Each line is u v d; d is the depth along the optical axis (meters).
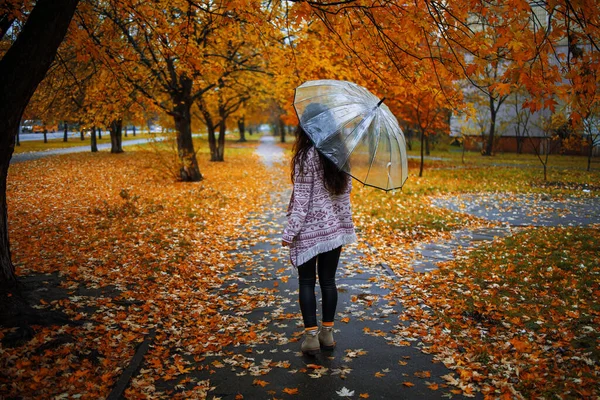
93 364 3.38
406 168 3.55
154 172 19.28
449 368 3.30
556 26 3.74
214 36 9.20
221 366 3.40
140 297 4.90
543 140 34.03
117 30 7.66
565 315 4.11
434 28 4.45
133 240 7.65
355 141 3.20
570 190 14.56
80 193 13.65
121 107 10.62
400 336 3.89
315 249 3.32
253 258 6.77
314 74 8.92
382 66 5.73
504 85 4.00
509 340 3.67
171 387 3.11
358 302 4.78
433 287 5.18
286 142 59.38
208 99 21.44
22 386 2.93
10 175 17.45
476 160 28.92
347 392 2.97
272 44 8.58
